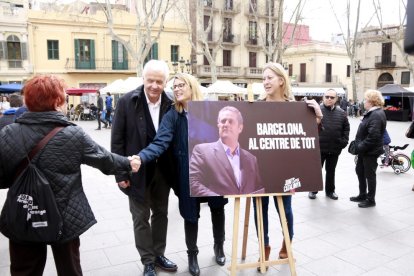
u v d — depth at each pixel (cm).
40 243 214
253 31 3559
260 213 294
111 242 398
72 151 212
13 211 203
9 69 2620
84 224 218
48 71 2742
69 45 2772
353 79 3039
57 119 213
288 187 282
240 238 408
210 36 3309
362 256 366
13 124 214
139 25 1978
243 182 277
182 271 333
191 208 313
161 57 3050
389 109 2652
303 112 296
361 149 520
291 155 286
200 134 278
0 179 214
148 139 317
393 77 3659
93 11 3103
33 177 203
